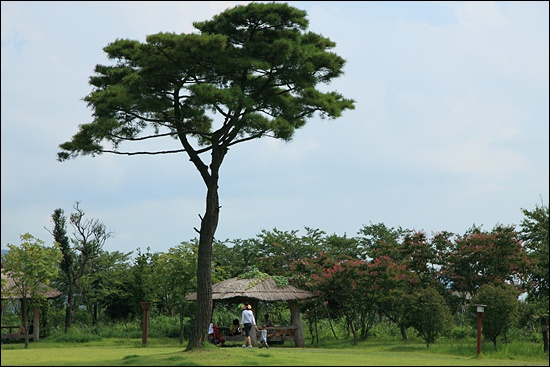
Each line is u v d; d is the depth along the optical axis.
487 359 25.53
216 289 35.84
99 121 26.45
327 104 27.92
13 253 34.22
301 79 27.75
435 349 29.67
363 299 36.28
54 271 34.84
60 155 28.19
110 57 28.23
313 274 37.75
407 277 36.75
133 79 26.69
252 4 26.30
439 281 37.69
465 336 35.25
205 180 27.45
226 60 25.83
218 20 27.02
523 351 27.64
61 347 33.62
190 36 25.28
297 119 29.58
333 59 27.52
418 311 31.12
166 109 28.33
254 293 34.78
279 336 35.38
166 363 21.89
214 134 27.25
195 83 26.61
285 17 27.03
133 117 28.28
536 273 30.38
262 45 26.16
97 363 22.30
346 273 36.03
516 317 28.89
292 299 35.00
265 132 27.38
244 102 25.58
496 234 36.66
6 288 36.72
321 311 37.22
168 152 27.84
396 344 33.81
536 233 31.09
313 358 24.09
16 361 23.50
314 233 60.94
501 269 36.59
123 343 36.03
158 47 25.97
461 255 37.25
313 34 28.28
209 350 25.41
